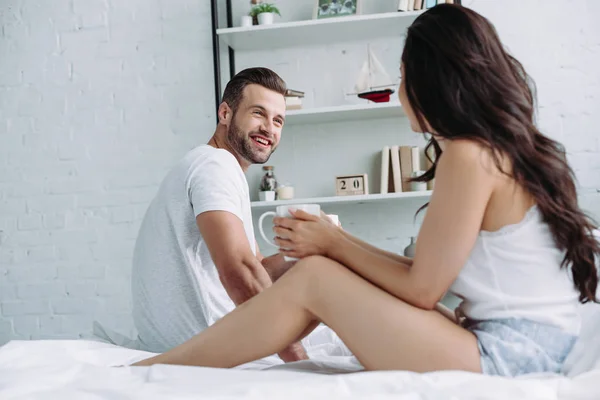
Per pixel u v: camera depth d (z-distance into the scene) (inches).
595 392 37.2
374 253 50.6
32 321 141.7
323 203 139.6
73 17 146.6
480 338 44.9
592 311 53.8
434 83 46.7
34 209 143.8
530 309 46.0
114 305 141.1
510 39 137.2
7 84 146.3
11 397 38.5
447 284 45.6
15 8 147.7
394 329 44.4
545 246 46.4
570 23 136.3
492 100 45.9
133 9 145.9
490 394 37.1
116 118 144.2
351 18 131.7
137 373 43.1
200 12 144.6
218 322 48.3
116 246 142.0
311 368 49.7
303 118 137.5
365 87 133.0
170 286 73.9
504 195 45.8
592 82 135.4
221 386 38.4
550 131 135.4
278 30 135.0
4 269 143.1
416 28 49.0
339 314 45.6
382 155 133.3
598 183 133.6
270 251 138.9
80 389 39.5
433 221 45.3
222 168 73.0
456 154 45.2
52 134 144.8
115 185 143.0
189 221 72.9
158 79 144.2
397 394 36.9
